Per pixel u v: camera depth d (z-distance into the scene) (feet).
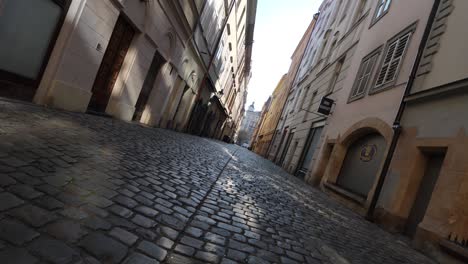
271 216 16.21
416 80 27.58
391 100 30.91
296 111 80.53
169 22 39.99
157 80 44.39
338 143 41.22
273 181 34.19
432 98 24.73
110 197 10.53
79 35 23.84
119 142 20.81
